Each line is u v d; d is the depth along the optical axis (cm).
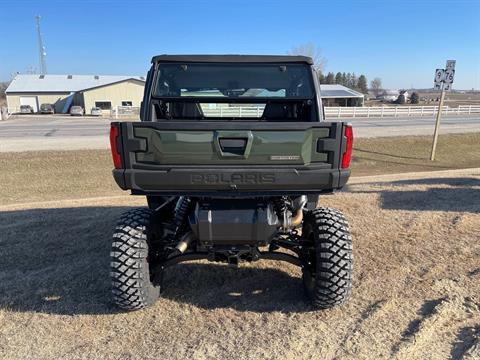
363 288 438
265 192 359
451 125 3391
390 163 2155
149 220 392
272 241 416
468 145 2628
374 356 330
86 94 6294
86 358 339
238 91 448
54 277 486
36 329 379
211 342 354
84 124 3741
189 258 402
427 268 481
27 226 689
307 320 382
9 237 634
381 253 527
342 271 373
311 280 411
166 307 412
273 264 504
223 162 350
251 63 438
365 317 383
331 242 376
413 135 2711
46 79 7525
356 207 748
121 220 390
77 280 477
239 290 444
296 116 479
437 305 394
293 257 410
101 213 762
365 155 2294
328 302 388
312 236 407
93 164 1817
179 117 487
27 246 593
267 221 359
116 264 374
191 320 388
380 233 602
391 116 4466
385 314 387
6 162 1780
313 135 350
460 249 534
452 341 344
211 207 362
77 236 632
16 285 468
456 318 377
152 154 351
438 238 579
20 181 1593
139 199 916
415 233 600
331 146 350
